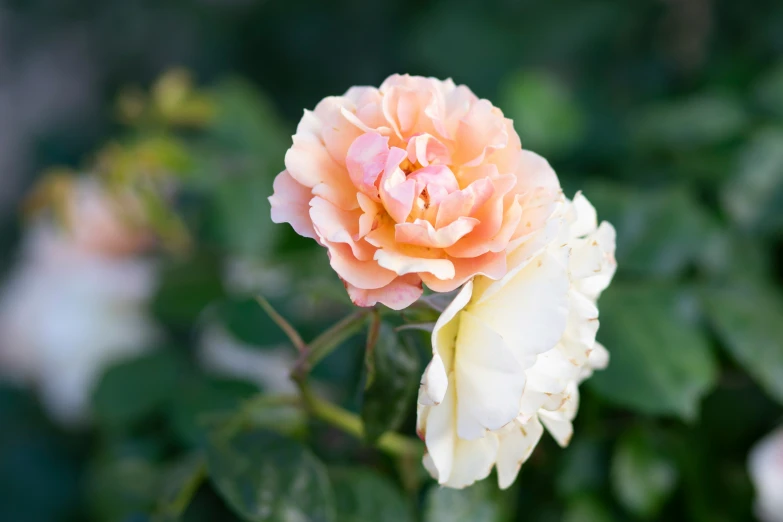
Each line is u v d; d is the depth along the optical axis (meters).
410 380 0.37
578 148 0.63
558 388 0.34
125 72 1.24
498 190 0.34
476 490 0.41
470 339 0.34
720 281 0.51
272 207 0.34
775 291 0.53
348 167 0.34
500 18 0.92
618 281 0.49
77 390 0.66
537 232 0.34
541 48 0.91
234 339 0.52
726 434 0.50
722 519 0.48
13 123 1.23
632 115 0.70
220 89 0.70
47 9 1.23
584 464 0.47
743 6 0.84
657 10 0.90
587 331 0.35
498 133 0.35
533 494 0.48
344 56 1.17
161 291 0.60
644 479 0.46
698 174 0.59
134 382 0.55
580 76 0.92
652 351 0.45
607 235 0.36
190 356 0.59
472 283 0.34
